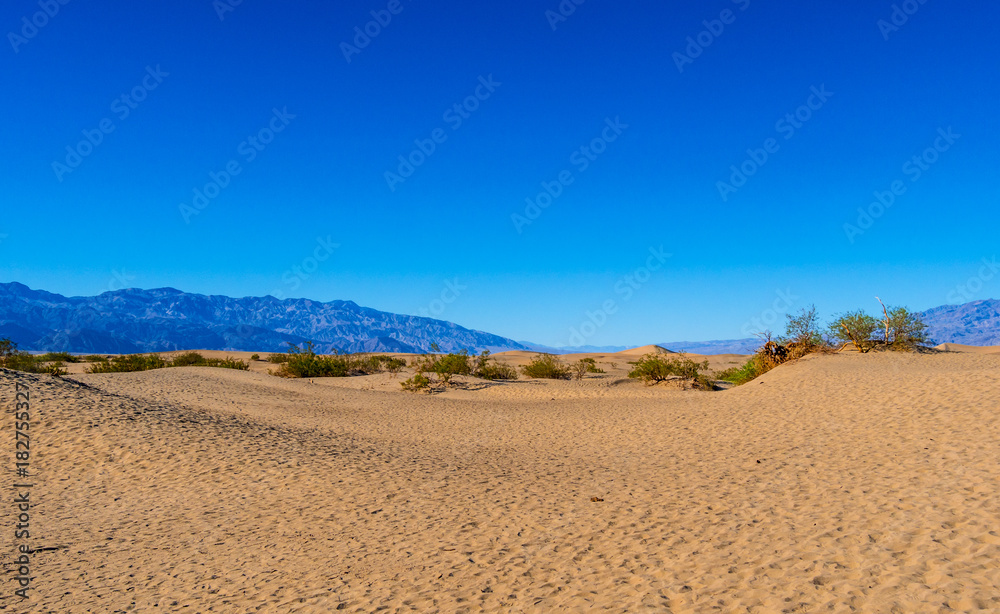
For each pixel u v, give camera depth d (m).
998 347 37.97
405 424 18.19
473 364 34.28
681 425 15.76
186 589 6.29
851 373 21.12
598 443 14.22
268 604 5.75
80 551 7.62
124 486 10.70
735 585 5.10
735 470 10.04
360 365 37.81
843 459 10.00
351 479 10.61
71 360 46.00
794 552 5.75
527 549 6.74
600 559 6.21
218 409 19.06
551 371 33.91
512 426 17.56
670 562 5.90
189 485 10.63
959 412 12.14
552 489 9.54
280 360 46.09
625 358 62.16
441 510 8.62
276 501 9.62
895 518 6.45
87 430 13.27
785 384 20.91
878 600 4.41
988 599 4.19
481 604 5.32
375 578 6.23
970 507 6.48
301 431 15.96
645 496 8.71
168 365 37.28
